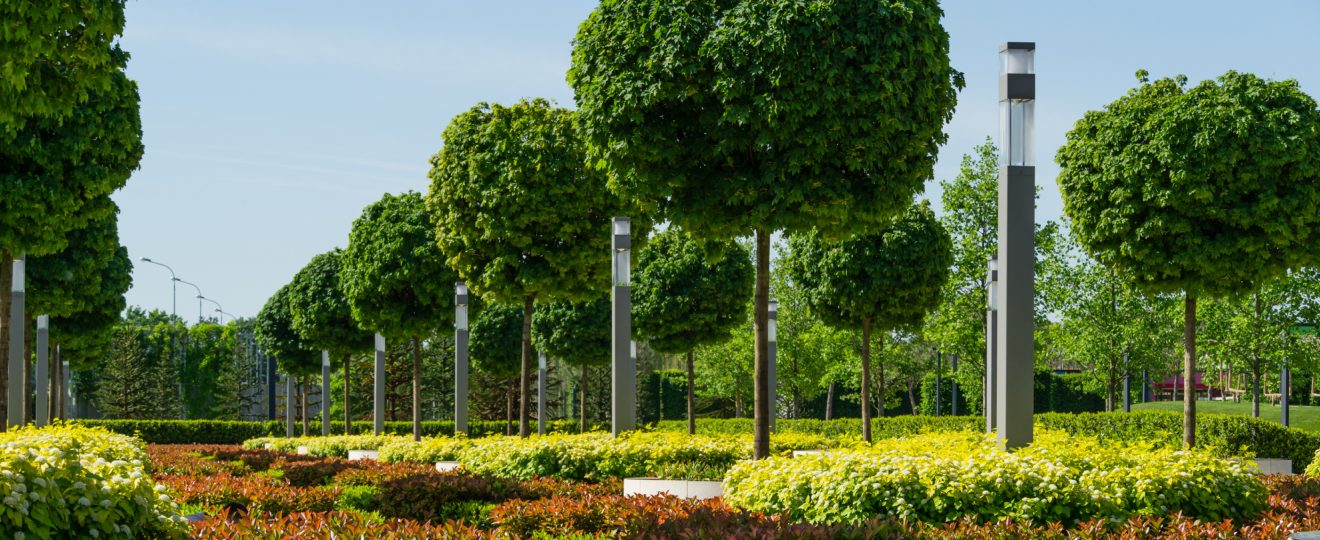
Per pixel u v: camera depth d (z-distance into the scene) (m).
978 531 7.27
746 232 11.96
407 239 24.27
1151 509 8.13
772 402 23.89
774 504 9.16
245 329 54.47
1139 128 14.70
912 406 42.91
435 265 24.16
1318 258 14.52
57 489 5.24
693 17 11.05
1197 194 14.10
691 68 10.94
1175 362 32.91
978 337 26.30
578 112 12.04
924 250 20.56
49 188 15.80
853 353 33.88
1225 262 14.48
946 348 26.66
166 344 52.84
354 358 52.94
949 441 13.71
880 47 10.77
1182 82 15.18
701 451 15.85
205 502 10.49
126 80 16.98
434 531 6.92
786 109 10.58
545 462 15.74
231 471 16.28
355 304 25.25
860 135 10.89
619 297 17.39
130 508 5.52
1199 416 21.22
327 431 33.66
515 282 19.23
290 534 6.59
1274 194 14.07
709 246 12.76
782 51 10.54
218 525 6.82
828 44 10.67
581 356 31.62
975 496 8.25
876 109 10.80
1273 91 14.27
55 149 15.89
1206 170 14.10
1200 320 27.81
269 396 49.66
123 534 5.46
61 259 24.41
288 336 37.84
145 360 52.44
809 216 11.44
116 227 25.70
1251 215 14.20
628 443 15.94
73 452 5.94
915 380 42.44
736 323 25.86
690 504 9.00
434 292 24.22
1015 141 10.74
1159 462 9.13
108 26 10.54
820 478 9.00
